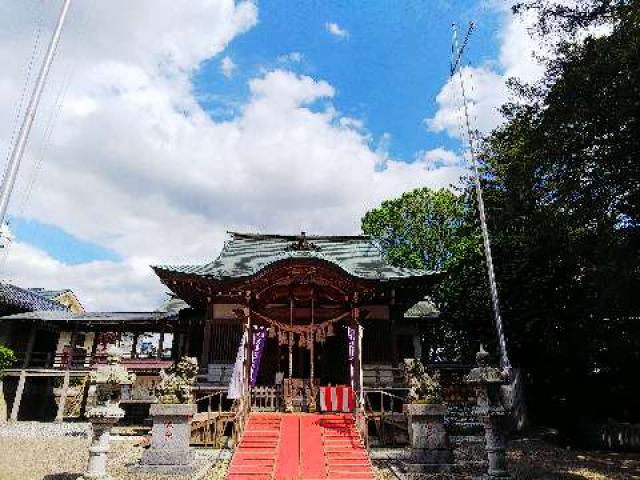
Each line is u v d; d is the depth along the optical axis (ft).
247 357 56.70
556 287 69.82
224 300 70.64
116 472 40.63
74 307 143.64
